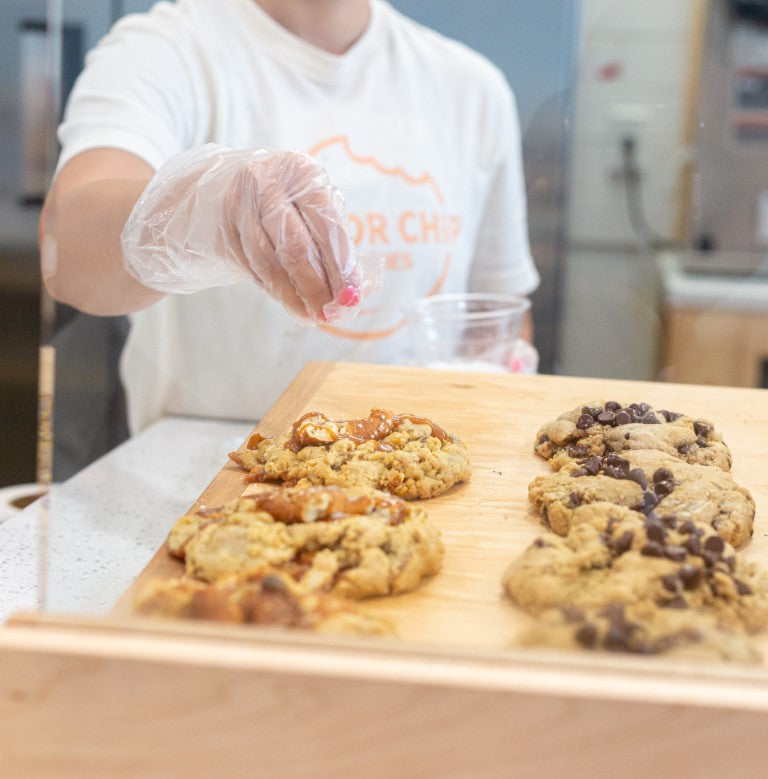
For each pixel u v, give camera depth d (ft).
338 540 1.90
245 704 1.44
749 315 4.24
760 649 1.61
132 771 1.47
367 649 1.47
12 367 4.36
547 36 3.76
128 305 2.50
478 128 3.59
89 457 2.05
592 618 1.56
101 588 1.79
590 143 4.28
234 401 2.87
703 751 1.42
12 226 4.06
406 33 3.53
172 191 2.27
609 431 2.45
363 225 3.29
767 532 2.20
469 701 1.43
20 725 1.47
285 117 3.26
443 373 2.95
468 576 1.98
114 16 3.20
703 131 4.24
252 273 2.23
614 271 4.37
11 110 3.75
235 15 3.23
